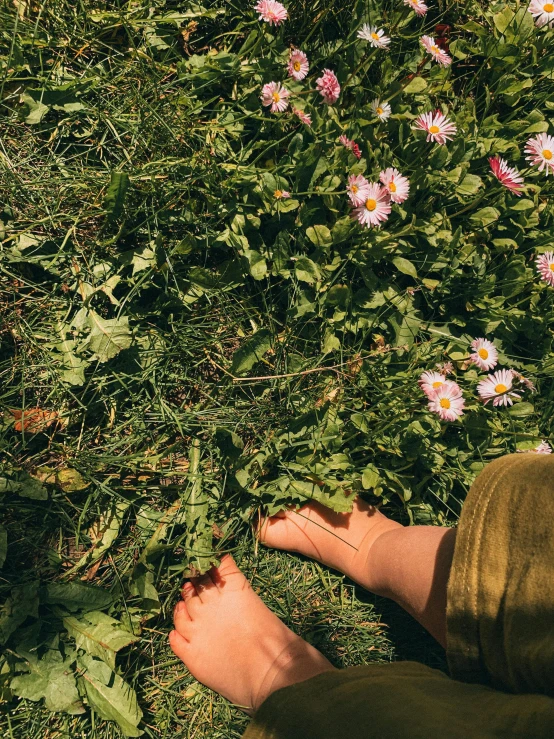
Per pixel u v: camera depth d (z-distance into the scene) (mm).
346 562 337
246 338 358
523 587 211
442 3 414
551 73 410
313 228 341
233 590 333
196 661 320
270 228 351
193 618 327
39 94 331
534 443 366
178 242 347
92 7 356
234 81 363
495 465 238
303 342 361
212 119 361
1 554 298
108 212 329
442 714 200
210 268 357
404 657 355
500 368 383
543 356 392
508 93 403
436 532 303
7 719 303
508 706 196
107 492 323
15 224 331
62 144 346
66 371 324
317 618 353
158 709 328
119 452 338
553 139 383
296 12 376
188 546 321
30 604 300
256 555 348
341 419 354
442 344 376
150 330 337
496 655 221
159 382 340
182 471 346
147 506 337
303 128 351
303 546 344
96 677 305
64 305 336
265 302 350
